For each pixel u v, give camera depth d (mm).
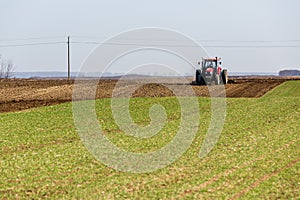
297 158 33312
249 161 32250
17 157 33750
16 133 44281
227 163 31594
